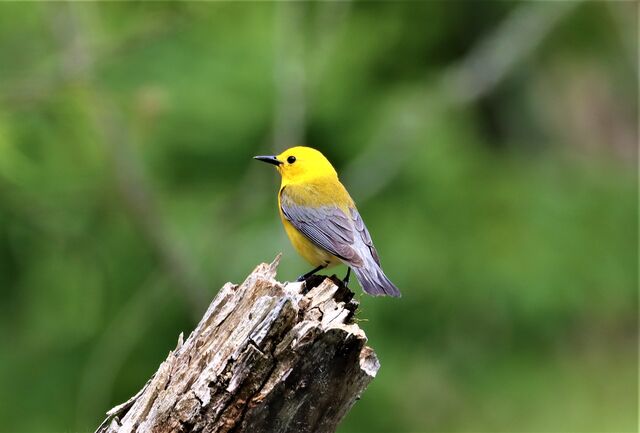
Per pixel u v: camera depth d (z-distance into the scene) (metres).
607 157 19.84
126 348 14.13
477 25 17.59
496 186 16.48
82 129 13.58
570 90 20.12
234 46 15.20
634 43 17.91
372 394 14.97
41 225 14.14
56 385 14.76
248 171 15.16
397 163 15.53
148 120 13.49
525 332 16.22
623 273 16.31
